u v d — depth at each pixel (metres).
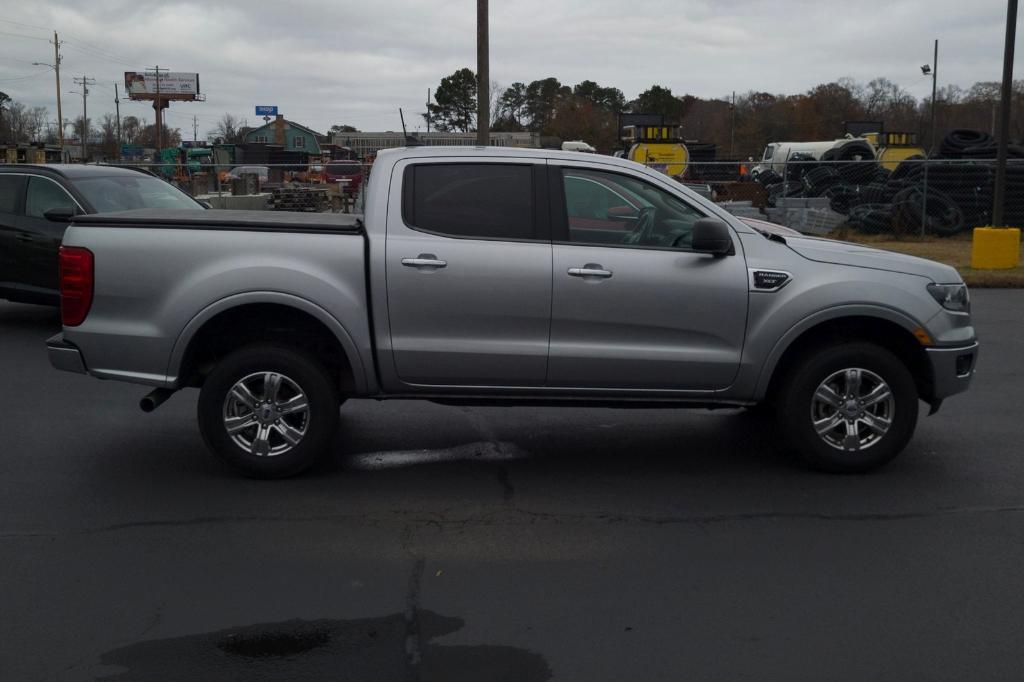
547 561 4.92
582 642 4.06
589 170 6.11
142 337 5.93
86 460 6.59
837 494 5.94
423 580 4.68
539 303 5.96
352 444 7.01
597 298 5.96
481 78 21.86
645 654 3.96
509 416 7.83
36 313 12.86
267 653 3.96
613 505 5.75
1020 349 10.59
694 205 6.13
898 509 5.67
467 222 6.02
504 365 6.00
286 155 47.25
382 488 6.04
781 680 3.76
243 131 95.94
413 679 3.76
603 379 6.06
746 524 5.43
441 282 5.92
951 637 4.11
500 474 6.34
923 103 79.94
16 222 10.98
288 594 4.52
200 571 4.78
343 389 6.26
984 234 16.97
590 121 78.56
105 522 5.43
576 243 6.02
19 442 7.02
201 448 6.89
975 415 7.81
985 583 4.65
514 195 6.05
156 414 7.84
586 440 7.15
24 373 9.29
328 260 5.91
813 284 6.05
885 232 22.56
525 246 5.98
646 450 6.89
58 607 4.38
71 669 3.84
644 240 6.10
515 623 4.23
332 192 27.02
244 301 5.88
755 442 7.10
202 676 3.78
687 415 7.89
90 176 11.31
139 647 4.02
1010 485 6.11
